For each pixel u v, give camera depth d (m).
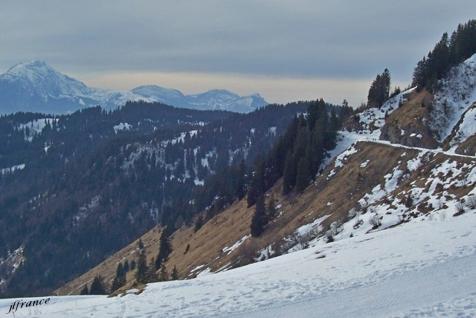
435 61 114.88
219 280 33.78
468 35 123.31
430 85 109.31
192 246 123.50
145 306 26.39
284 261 41.12
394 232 41.84
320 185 99.88
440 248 31.77
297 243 78.19
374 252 34.81
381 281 26.44
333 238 68.25
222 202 152.00
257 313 23.25
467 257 28.44
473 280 23.62
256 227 94.38
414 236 37.44
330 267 32.81
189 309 25.00
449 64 113.50
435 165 71.56
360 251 36.44
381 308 21.28
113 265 169.50
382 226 63.22
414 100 111.81
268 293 27.02
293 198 104.69
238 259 87.44
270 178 126.50
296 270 34.09
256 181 125.44
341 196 87.31
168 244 134.12
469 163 64.75
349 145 113.38
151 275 95.12
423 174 71.94
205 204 180.62
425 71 116.00
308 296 25.42
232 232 109.25
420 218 56.97
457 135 90.81
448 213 53.00
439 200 59.94
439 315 18.86
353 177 90.88
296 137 128.25
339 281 28.11
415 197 66.19
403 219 61.84
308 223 85.19
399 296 22.80
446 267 26.92
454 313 18.92
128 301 28.38
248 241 93.62
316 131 116.69
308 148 110.81
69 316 25.55
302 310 22.88
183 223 176.00
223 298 26.78
